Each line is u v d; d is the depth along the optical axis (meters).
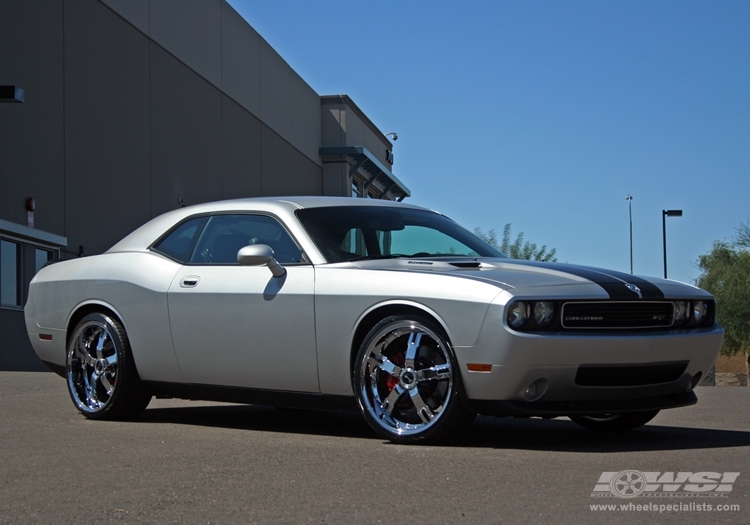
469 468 3.89
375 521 3.01
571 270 4.86
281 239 5.34
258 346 5.17
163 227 5.95
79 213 16.59
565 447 4.56
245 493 3.42
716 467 3.92
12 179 14.72
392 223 5.62
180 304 5.50
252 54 25.53
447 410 4.52
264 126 26.27
